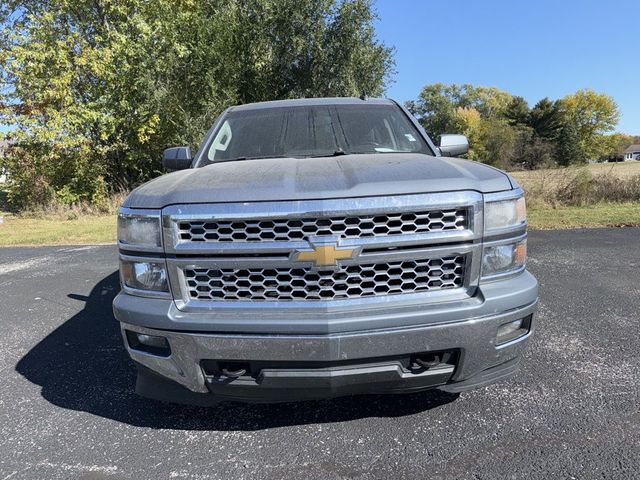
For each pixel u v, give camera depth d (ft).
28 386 11.09
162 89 52.08
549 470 7.50
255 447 8.45
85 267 23.90
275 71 57.16
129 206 8.26
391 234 7.50
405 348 7.40
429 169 8.34
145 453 8.38
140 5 55.67
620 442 8.13
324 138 11.73
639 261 20.76
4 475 7.86
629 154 370.32
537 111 283.79
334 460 8.00
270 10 54.39
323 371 7.41
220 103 52.08
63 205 51.55
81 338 14.11
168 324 7.64
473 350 7.64
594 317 14.17
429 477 7.48
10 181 55.47
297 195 7.43
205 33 53.16
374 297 7.57
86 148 51.57
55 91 50.03
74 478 7.75
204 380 7.81
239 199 7.50
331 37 55.16
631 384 10.11
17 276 22.40
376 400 9.91
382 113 12.81
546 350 11.97
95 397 10.50
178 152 12.20
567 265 20.45
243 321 7.38
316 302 7.52
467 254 7.73
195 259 7.66
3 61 49.88
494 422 8.91
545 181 42.27
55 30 53.62
